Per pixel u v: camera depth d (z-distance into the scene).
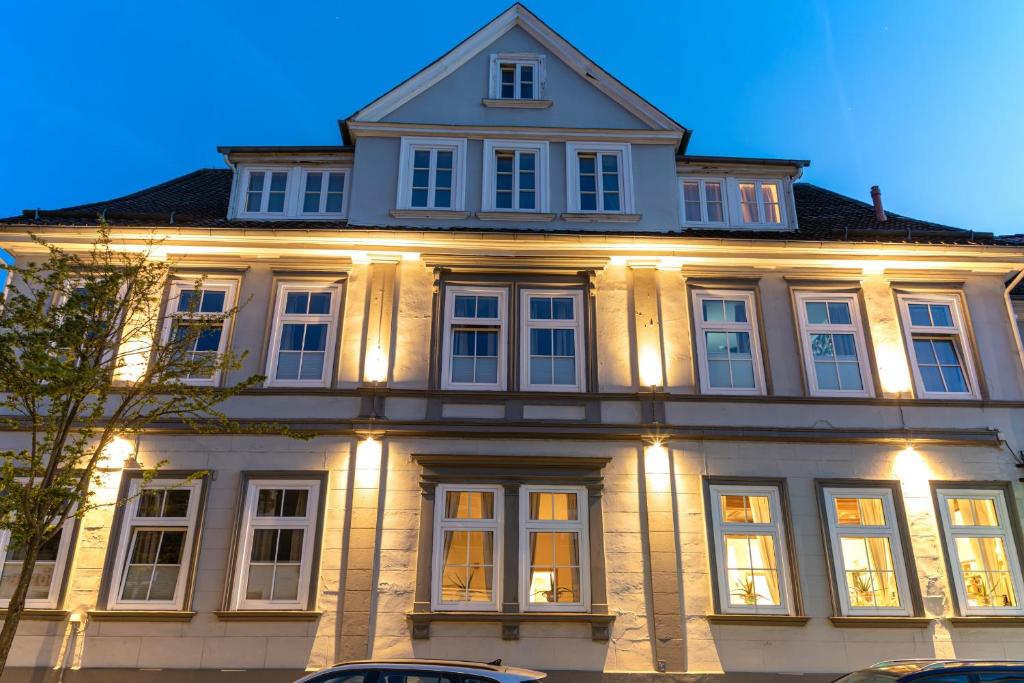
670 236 13.42
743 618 11.34
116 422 9.97
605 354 12.96
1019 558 11.95
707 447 12.36
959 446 12.61
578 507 11.94
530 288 13.42
